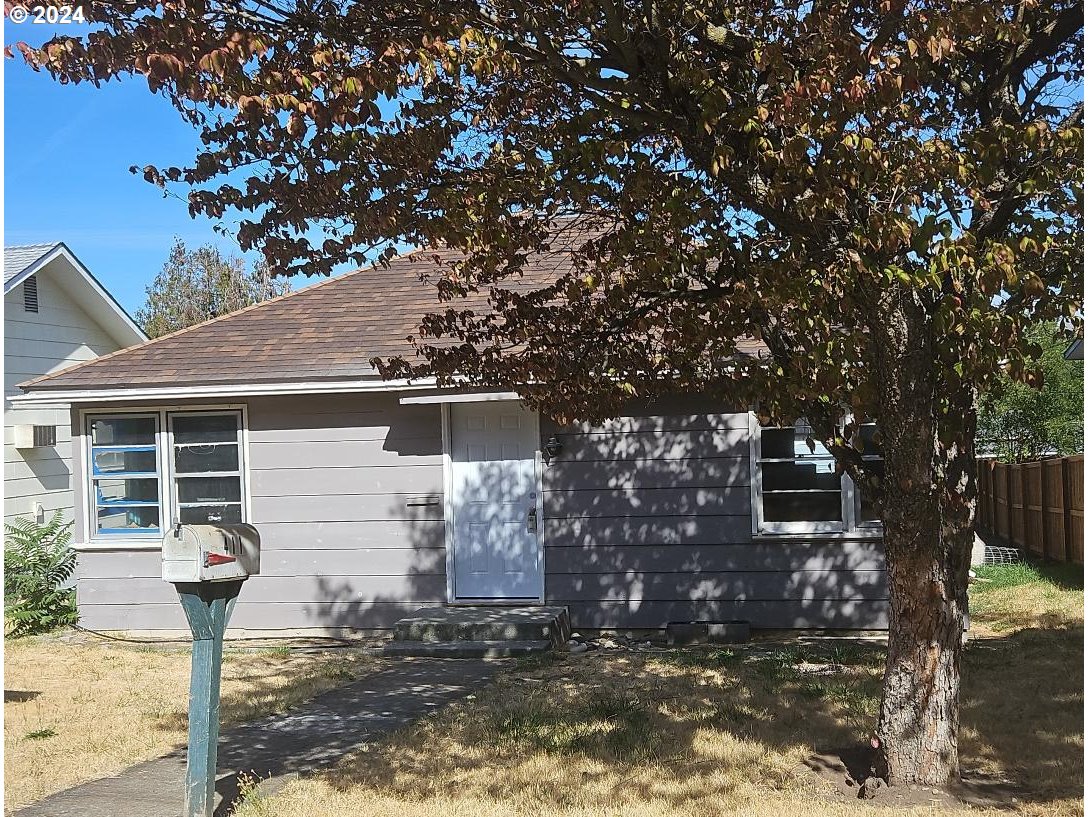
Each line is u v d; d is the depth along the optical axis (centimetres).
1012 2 514
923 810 520
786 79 459
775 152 471
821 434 587
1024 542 1719
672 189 549
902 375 525
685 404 1096
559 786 575
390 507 1152
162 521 1186
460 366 685
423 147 498
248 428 1173
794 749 634
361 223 517
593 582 1111
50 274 1658
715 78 504
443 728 707
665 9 489
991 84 621
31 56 434
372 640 1132
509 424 1147
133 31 430
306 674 935
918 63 439
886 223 438
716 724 696
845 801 541
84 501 1200
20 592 1248
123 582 1194
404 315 1240
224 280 4150
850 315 515
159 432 1189
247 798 555
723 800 544
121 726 746
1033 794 545
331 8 489
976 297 442
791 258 493
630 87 509
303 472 1165
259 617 1165
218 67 401
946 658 563
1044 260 517
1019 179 502
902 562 560
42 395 1173
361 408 1158
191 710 521
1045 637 973
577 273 680
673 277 587
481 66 450
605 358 669
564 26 523
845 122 465
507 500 1147
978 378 487
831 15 463
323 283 1370
